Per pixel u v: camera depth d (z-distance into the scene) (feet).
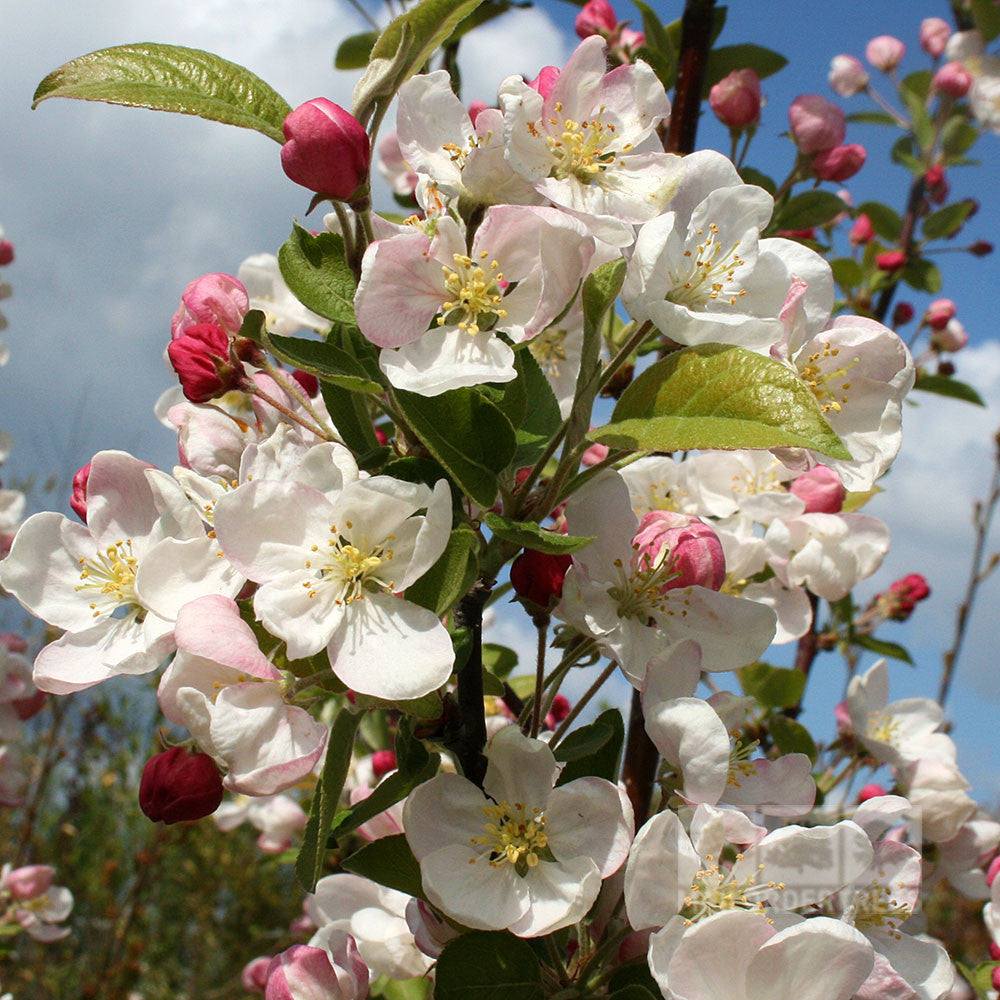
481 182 0.78
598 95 0.79
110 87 0.77
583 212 0.75
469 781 0.76
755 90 1.28
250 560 0.72
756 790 0.83
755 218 0.80
